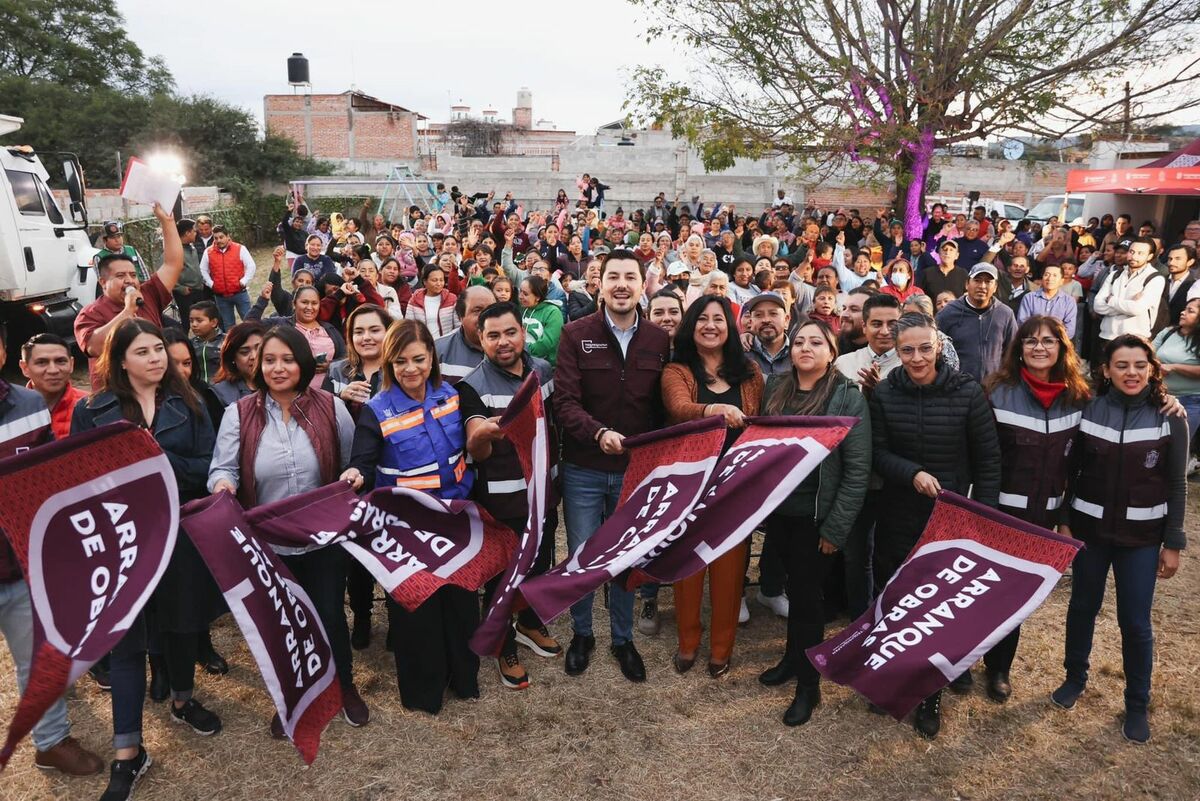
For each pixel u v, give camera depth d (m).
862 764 3.52
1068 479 3.74
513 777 3.43
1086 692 4.00
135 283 4.76
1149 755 3.58
